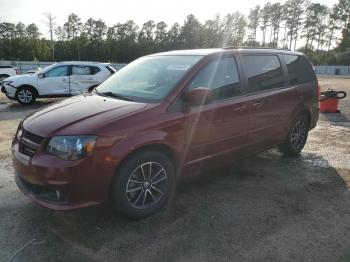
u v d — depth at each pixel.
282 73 5.25
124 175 3.35
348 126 8.40
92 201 3.23
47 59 81.12
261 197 4.19
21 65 47.28
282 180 4.74
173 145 3.65
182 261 2.95
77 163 3.08
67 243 3.19
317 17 82.19
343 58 69.75
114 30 89.19
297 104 5.46
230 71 4.38
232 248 3.15
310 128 5.98
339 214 3.81
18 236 3.29
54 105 4.00
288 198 4.18
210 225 3.52
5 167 5.14
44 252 3.05
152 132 3.45
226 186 4.50
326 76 44.59
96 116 3.39
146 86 4.05
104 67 13.85
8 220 3.57
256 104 4.61
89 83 13.48
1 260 2.94
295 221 3.64
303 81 5.70
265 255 3.05
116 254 3.04
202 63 4.07
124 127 3.29
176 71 4.06
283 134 5.36
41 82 12.80
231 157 4.48
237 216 3.72
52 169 3.09
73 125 3.25
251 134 4.66
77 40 84.00
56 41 83.19
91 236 3.30
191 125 3.80
